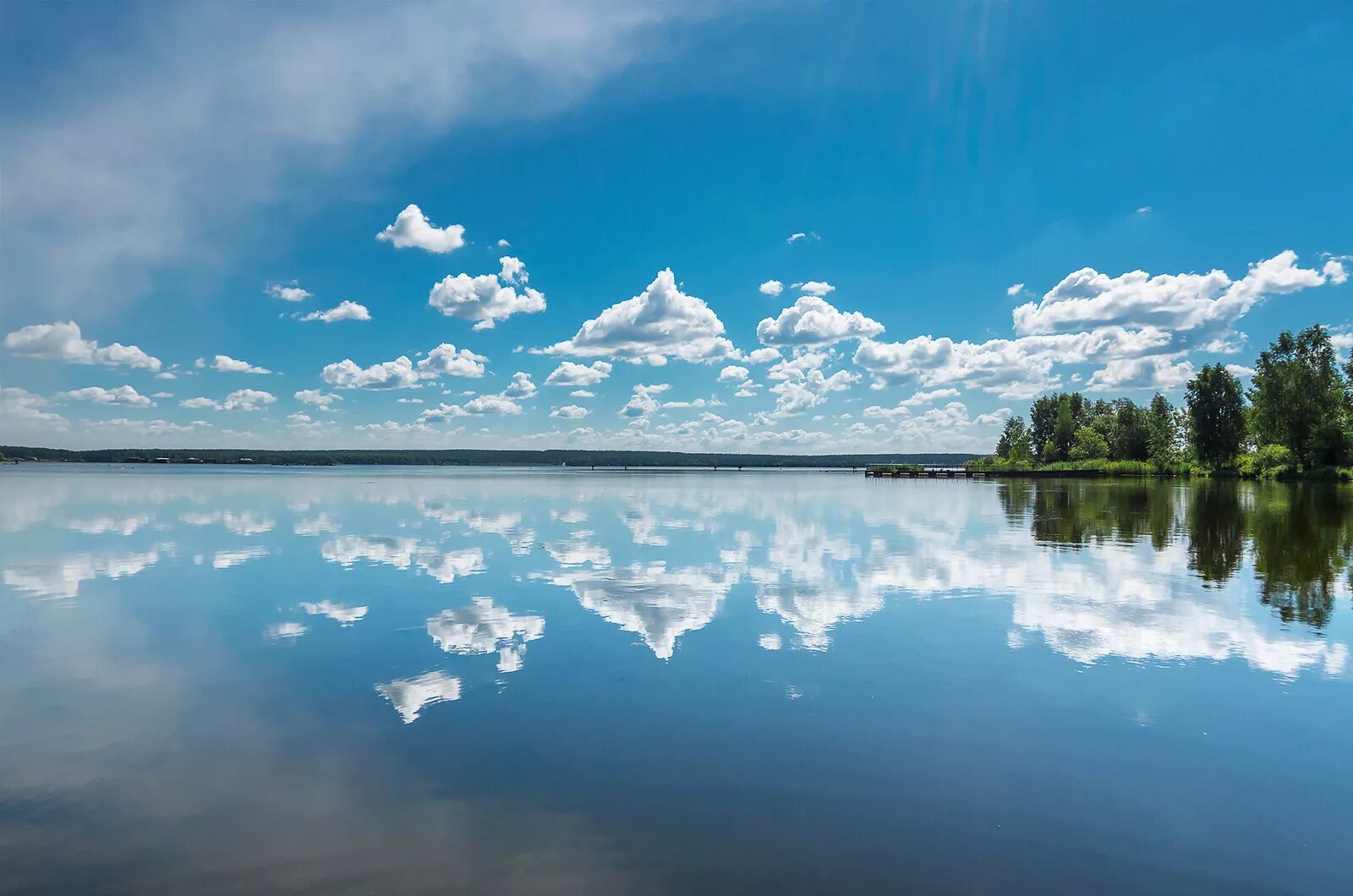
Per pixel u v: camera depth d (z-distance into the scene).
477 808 6.50
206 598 15.56
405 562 20.64
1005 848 5.95
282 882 5.39
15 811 6.40
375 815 6.36
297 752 7.63
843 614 14.13
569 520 34.75
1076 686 9.95
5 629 12.77
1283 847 6.03
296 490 64.75
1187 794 6.91
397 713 8.76
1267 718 8.77
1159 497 57.19
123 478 102.12
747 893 5.29
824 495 61.66
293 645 11.75
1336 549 23.59
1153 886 5.48
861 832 6.17
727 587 16.81
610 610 14.35
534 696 9.38
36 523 32.25
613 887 5.34
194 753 7.61
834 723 8.55
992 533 29.20
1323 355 90.94
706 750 7.75
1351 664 10.95
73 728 8.29
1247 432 110.62
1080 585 17.22
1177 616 13.93
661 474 163.50
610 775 7.14
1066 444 148.25
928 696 9.47
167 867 5.56
